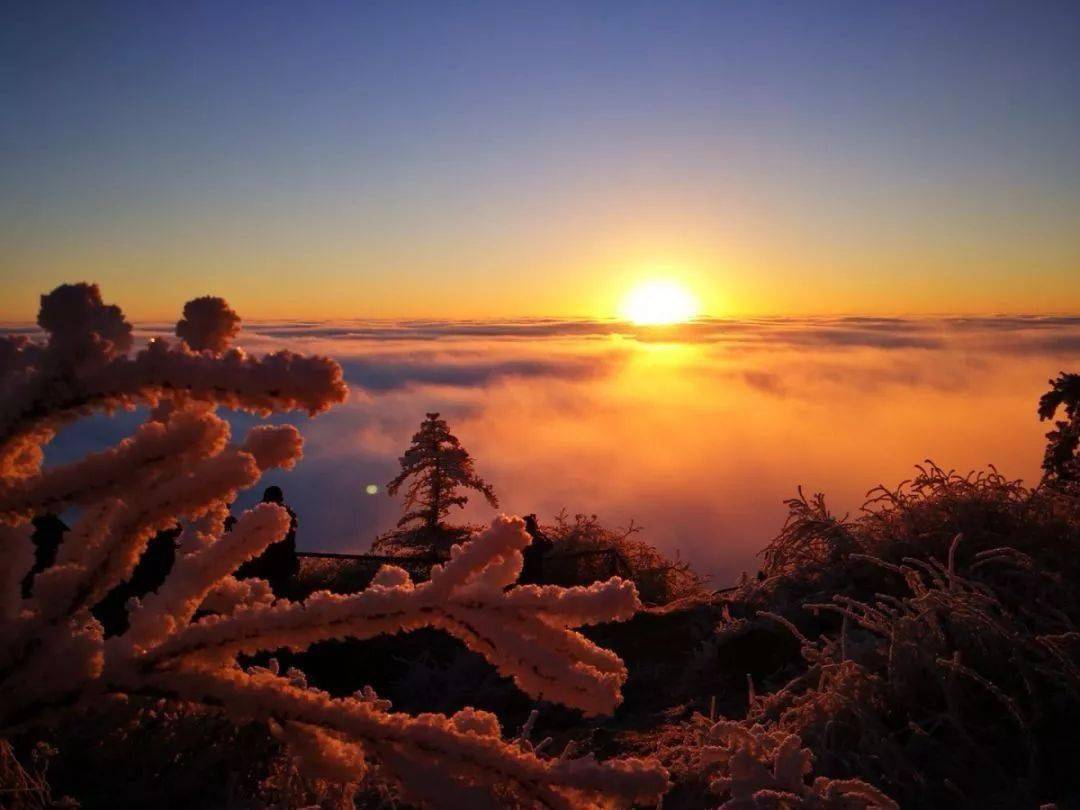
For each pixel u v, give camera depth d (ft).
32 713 3.03
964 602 15.34
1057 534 19.57
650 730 16.57
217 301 2.87
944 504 21.43
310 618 3.26
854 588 20.54
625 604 3.38
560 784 3.18
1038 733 13.29
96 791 8.04
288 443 3.01
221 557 3.44
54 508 2.70
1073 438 24.14
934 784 12.44
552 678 3.21
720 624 20.74
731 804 9.04
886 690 14.34
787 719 15.02
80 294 2.58
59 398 2.52
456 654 23.75
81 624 3.35
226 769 8.70
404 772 3.16
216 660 3.25
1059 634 14.79
